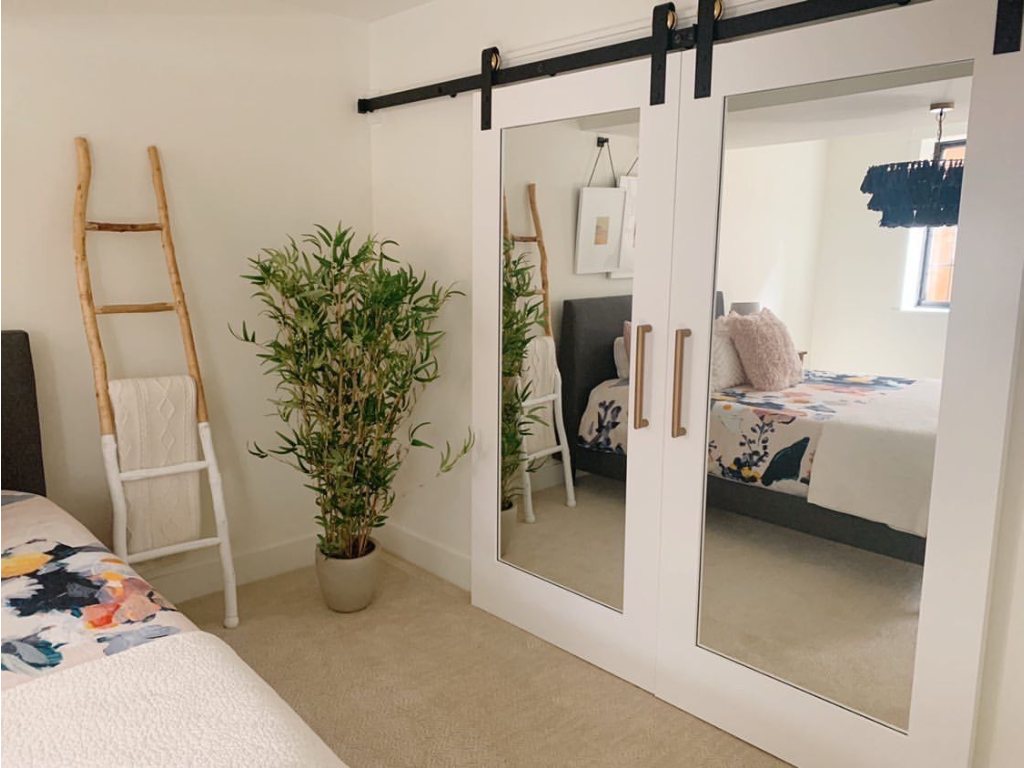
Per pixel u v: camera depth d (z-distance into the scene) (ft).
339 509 9.24
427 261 10.18
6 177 8.01
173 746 3.88
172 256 8.90
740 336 6.70
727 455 6.98
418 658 8.46
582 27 7.77
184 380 8.91
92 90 8.48
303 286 8.67
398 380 9.21
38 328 8.38
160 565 9.57
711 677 7.28
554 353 8.28
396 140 10.40
